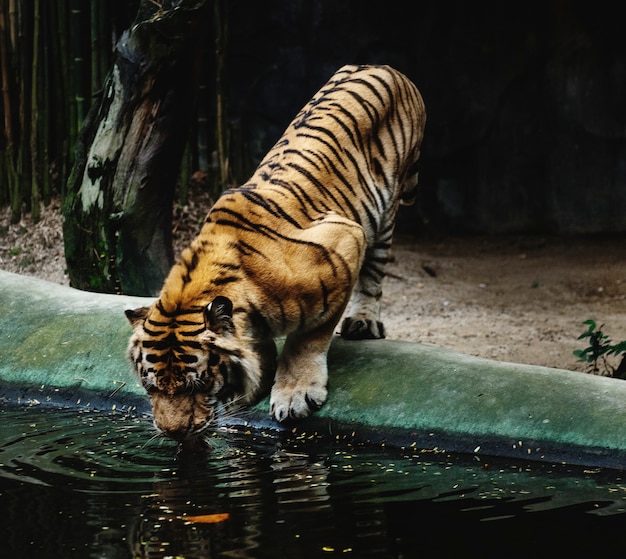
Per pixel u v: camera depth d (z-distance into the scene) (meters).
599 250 10.41
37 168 9.43
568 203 10.98
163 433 4.18
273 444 4.75
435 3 10.80
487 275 9.74
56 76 9.35
